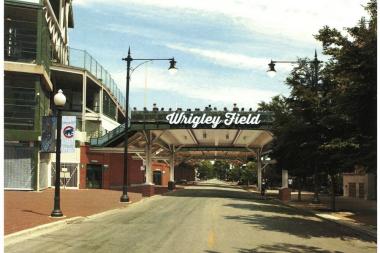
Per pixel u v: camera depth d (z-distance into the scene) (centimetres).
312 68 3031
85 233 1562
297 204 3588
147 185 4244
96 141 5141
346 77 1722
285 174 4309
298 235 1670
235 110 4275
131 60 3288
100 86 5616
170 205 3103
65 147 3506
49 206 2448
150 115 4366
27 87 3959
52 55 5303
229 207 3031
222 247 1291
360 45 1712
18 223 1697
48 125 3506
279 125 3303
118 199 3372
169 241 1383
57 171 2003
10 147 3862
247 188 8156
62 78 5209
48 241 1359
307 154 2928
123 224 1861
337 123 2380
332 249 1363
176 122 4309
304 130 2838
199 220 2070
